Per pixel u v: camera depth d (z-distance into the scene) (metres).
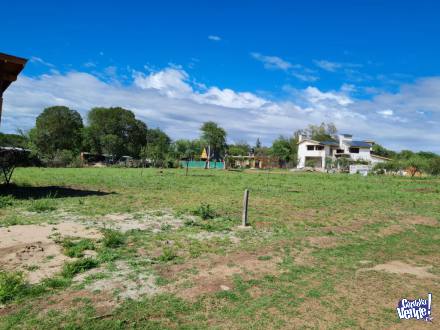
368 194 19.09
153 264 5.77
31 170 34.22
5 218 8.68
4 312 3.97
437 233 9.66
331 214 11.81
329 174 46.75
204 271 5.56
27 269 5.21
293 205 13.59
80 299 4.34
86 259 5.60
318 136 97.44
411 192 21.66
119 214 10.01
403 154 83.12
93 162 65.00
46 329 3.65
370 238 8.61
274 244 7.45
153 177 26.91
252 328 3.90
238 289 4.93
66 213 9.77
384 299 4.84
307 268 5.98
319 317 4.23
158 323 3.90
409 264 6.56
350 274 5.81
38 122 63.28
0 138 44.25
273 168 68.00
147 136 83.69
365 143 76.50
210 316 4.12
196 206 11.97
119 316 3.98
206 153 65.19
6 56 11.05
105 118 71.25
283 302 4.59
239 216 10.59
